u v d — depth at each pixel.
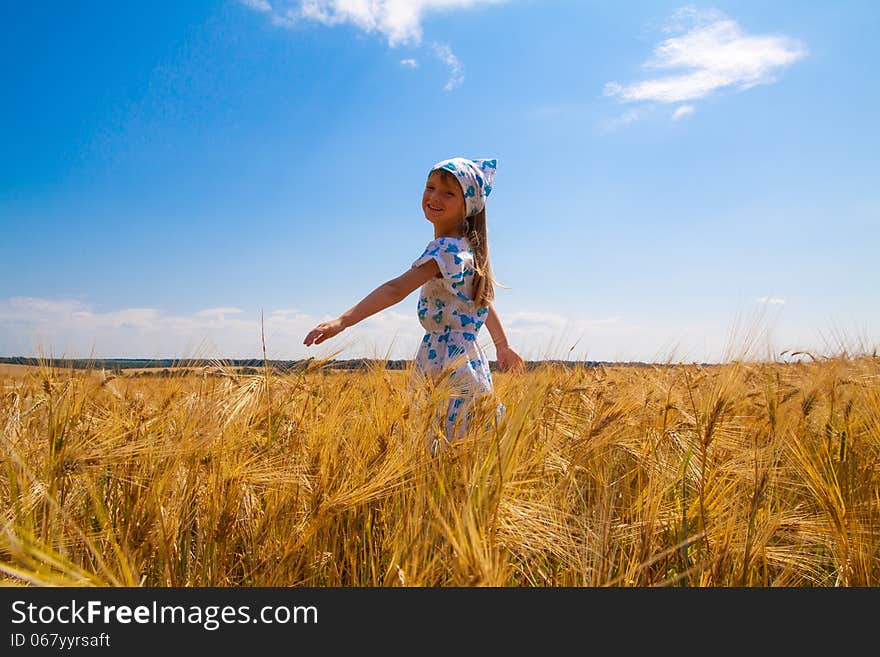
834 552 2.42
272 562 2.04
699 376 3.68
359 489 2.06
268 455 2.25
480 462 2.03
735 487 2.55
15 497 1.88
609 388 3.45
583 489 2.51
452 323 3.04
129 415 2.28
